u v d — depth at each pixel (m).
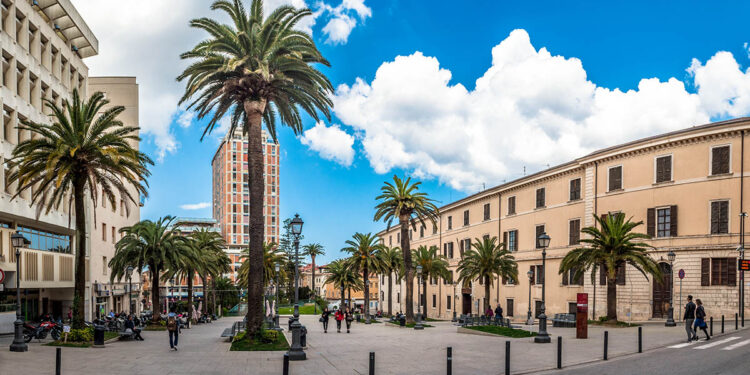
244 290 96.56
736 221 34.00
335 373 15.12
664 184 37.88
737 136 34.50
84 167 25.25
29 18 34.28
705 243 35.16
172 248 39.22
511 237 56.06
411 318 43.84
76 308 25.17
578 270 34.94
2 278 20.41
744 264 30.38
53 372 15.21
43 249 38.12
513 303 55.03
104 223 50.62
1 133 30.78
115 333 30.03
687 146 36.88
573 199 46.31
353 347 22.44
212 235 58.41
